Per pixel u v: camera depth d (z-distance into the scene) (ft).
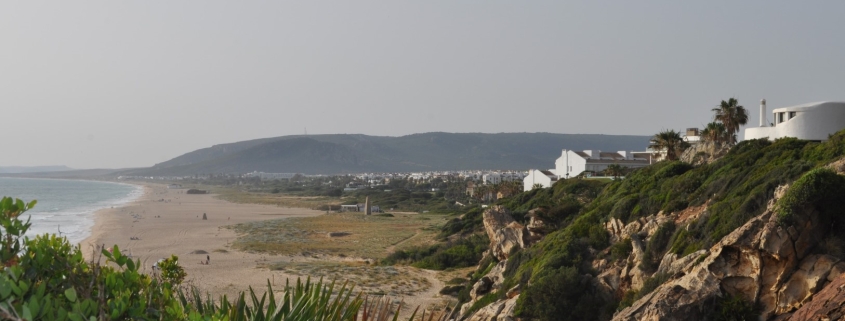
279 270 232.32
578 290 107.86
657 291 88.48
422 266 243.60
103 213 563.89
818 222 77.71
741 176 124.67
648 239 114.93
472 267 234.58
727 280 82.28
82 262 22.13
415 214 574.56
